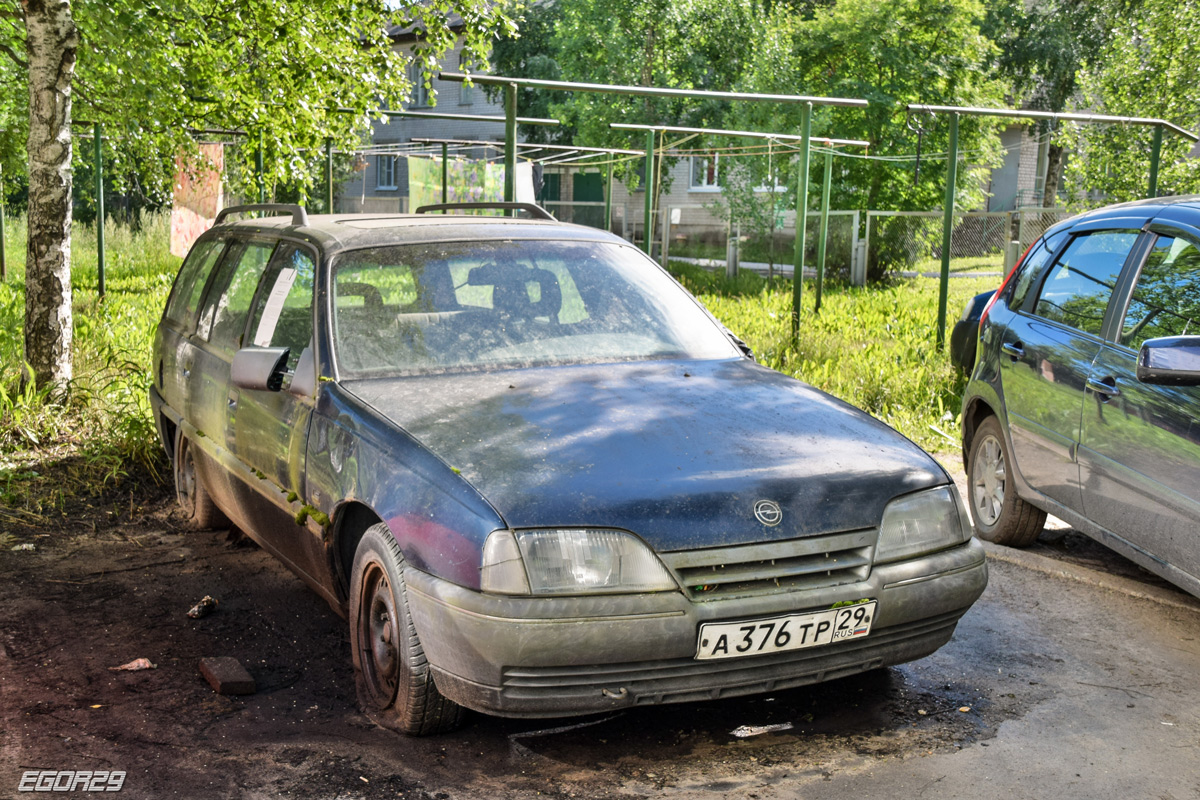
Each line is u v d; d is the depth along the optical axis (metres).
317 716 3.56
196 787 3.04
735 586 3.05
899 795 3.03
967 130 26.44
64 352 7.92
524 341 4.21
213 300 5.50
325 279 4.24
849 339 12.20
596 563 2.94
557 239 4.76
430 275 4.36
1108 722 3.54
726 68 27.44
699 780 3.11
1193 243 4.39
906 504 3.33
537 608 2.88
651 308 4.59
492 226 4.76
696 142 27.81
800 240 11.84
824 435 3.58
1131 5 29.59
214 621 4.50
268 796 2.99
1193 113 18.25
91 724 3.47
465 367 4.05
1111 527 4.55
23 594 4.79
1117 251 4.92
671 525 3.01
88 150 17.38
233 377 4.06
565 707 2.98
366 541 3.45
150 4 9.11
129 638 4.29
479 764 3.20
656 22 26.61
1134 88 19.16
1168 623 4.52
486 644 2.90
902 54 26.02
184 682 3.85
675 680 3.03
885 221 24.50
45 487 6.40
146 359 9.74
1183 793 3.06
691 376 4.10
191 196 15.99
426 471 3.22
